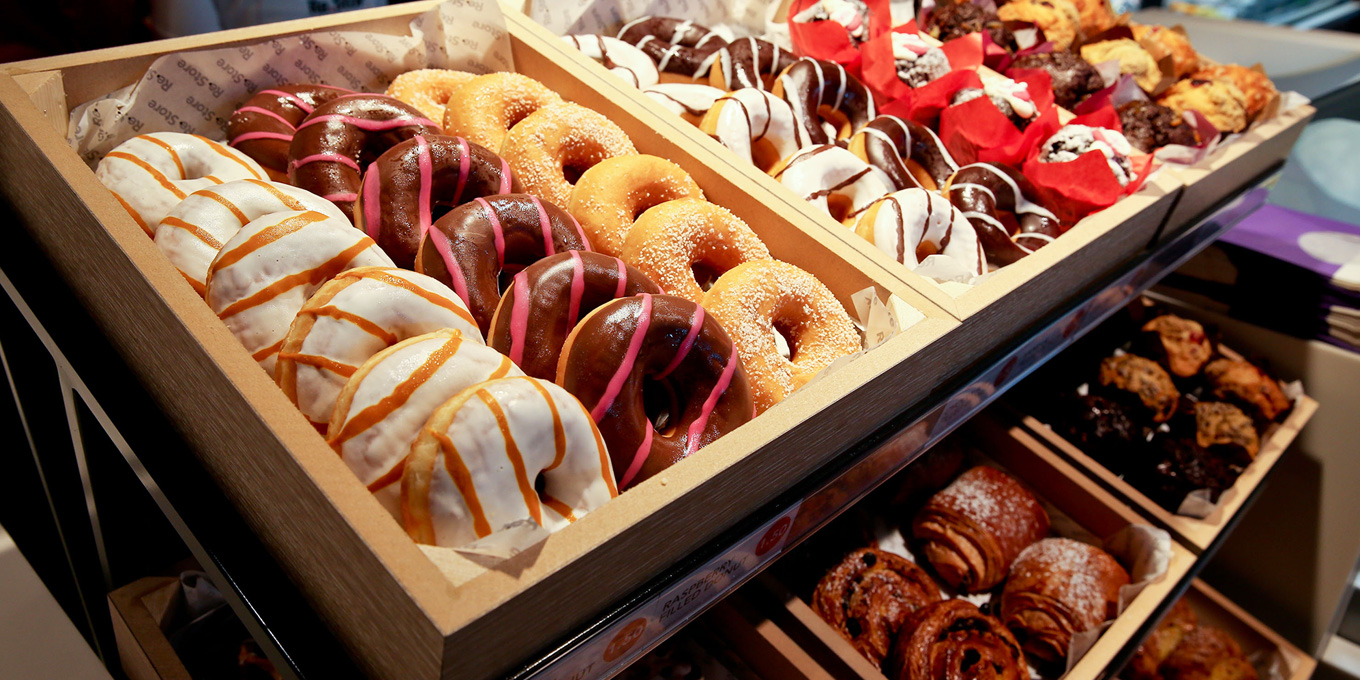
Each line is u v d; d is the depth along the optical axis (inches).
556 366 28.0
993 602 38.5
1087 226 34.4
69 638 29.5
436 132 32.1
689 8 41.0
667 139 33.4
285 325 26.7
